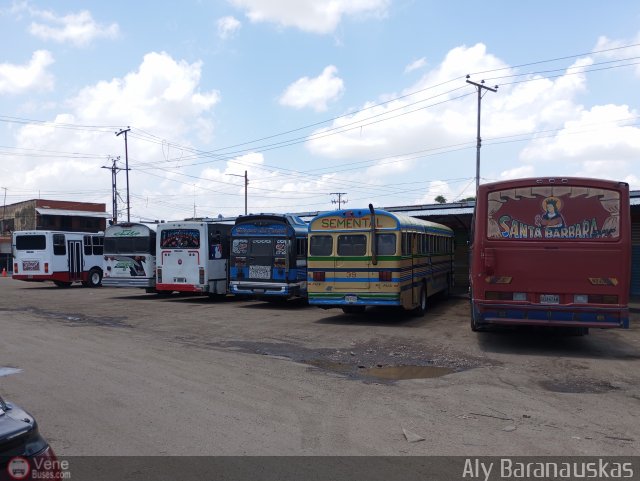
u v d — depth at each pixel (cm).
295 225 1920
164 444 559
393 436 589
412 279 1568
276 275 1852
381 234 1465
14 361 962
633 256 2200
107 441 567
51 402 705
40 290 2761
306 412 672
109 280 2253
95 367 915
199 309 1858
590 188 1059
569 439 584
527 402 727
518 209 1087
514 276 1082
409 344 1173
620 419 655
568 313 1059
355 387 802
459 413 675
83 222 6366
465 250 2698
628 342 1207
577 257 1056
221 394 750
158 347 1119
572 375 890
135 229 2216
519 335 1291
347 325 1462
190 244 2053
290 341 1212
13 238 2842
